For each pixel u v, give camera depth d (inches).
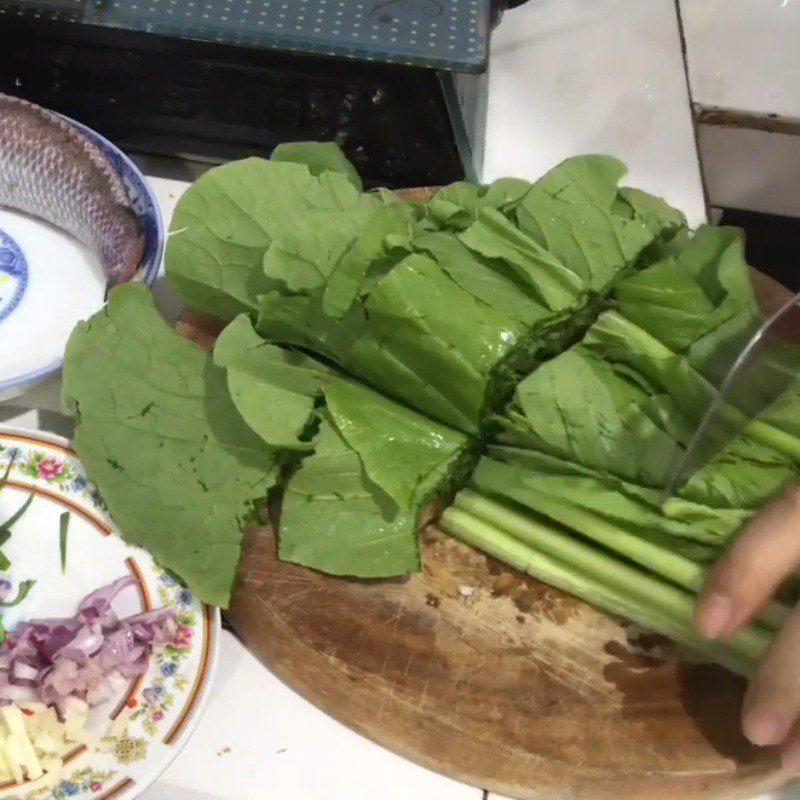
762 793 19.6
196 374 22.4
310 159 25.7
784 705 17.2
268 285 23.2
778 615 19.6
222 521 20.8
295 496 21.2
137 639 19.5
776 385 21.0
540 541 21.3
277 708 20.3
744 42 39.0
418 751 19.5
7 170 27.7
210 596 20.0
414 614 20.6
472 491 22.1
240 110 28.5
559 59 36.5
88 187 27.0
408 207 24.7
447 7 28.2
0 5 26.6
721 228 23.9
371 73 26.8
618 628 20.8
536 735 18.9
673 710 19.4
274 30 26.7
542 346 22.4
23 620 20.2
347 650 19.8
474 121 30.1
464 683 19.6
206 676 19.3
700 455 20.4
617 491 20.9
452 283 21.4
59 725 18.3
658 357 21.6
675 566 20.2
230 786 19.0
